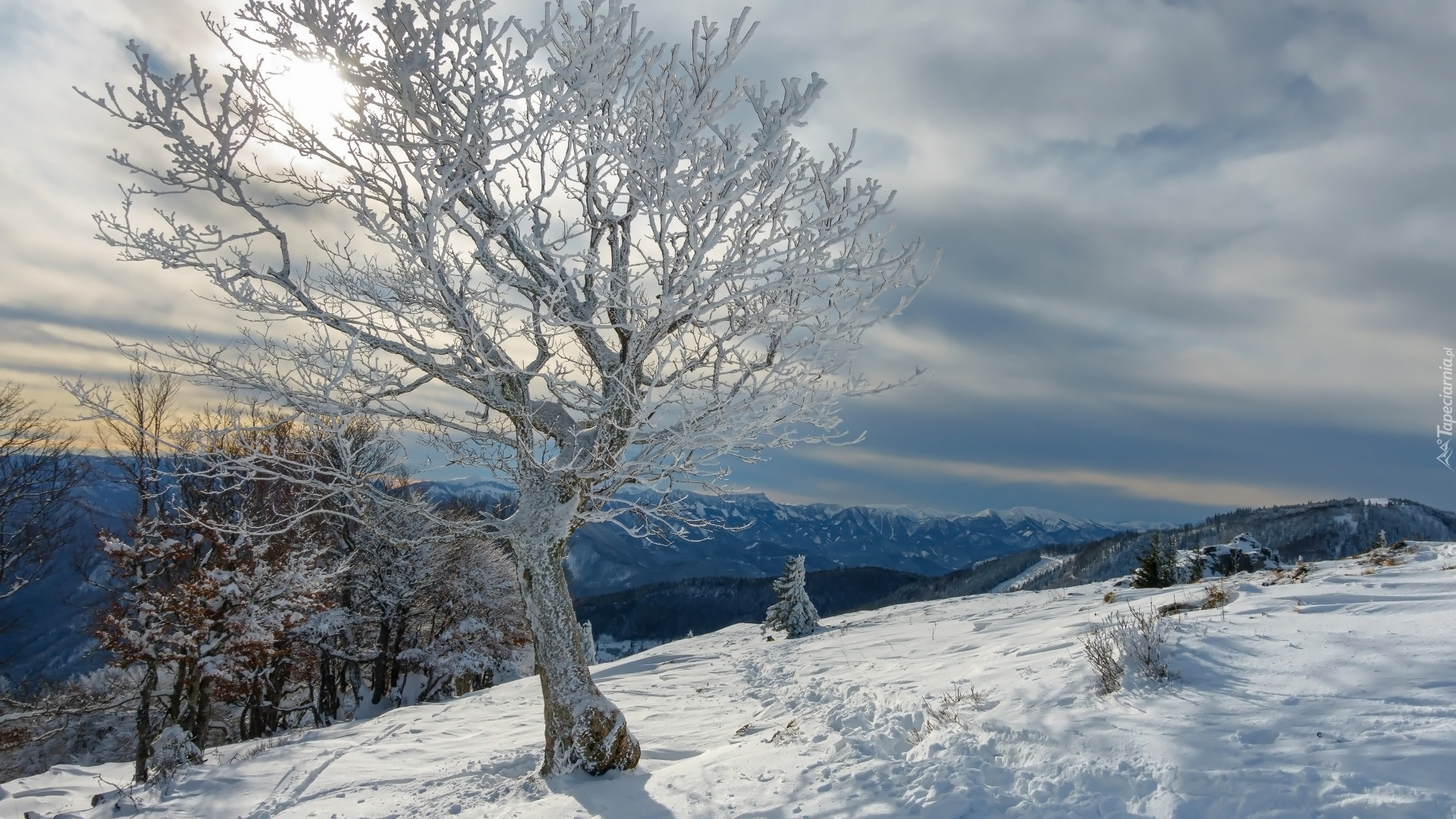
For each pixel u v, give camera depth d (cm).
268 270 565
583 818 525
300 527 1580
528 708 1290
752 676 1302
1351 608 649
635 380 612
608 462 634
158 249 523
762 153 465
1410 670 463
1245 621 653
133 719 2200
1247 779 359
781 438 674
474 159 510
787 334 622
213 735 2344
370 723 1333
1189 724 441
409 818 634
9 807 1040
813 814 439
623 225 641
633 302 574
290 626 1628
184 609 1351
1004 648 882
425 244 483
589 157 501
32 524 1717
